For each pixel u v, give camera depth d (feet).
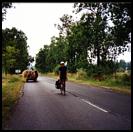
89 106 48.01
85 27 128.57
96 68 145.38
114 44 123.03
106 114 39.40
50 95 68.80
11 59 146.20
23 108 45.62
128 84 102.12
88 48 147.95
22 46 300.61
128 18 100.58
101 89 90.07
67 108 45.65
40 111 42.39
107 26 118.52
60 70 70.64
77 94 71.67
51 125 31.65
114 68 139.33
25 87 99.19
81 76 168.14
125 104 50.90
